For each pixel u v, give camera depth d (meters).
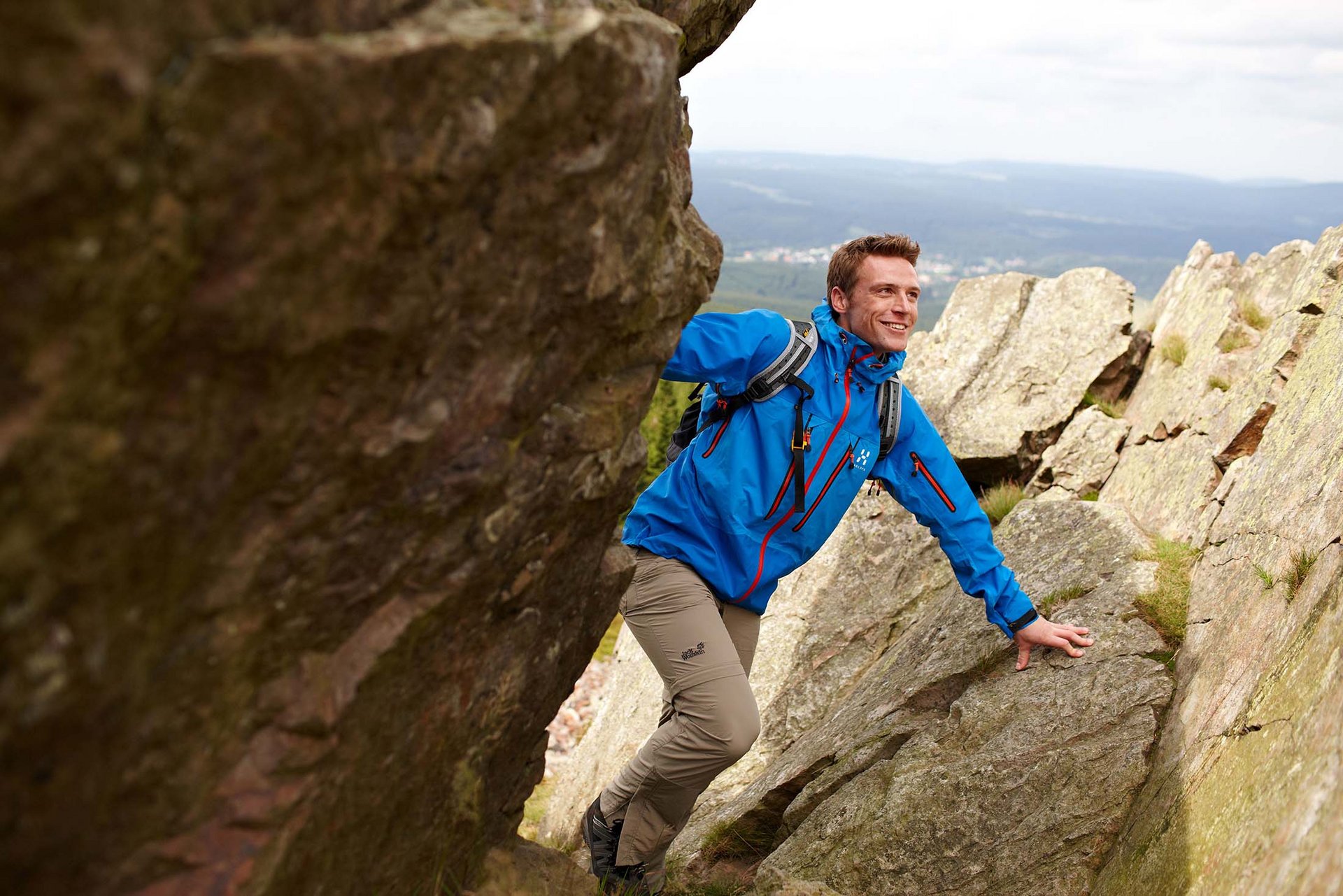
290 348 1.54
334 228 1.50
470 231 1.81
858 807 4.37
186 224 1.31
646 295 2.51
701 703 3.62
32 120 1.08
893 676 5.54
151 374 1.37
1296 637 3.11
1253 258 7.66
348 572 1.98
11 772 1.35
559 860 3.41
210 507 1.56
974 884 3.81
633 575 3.32
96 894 1.67
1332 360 4.45
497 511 2.31
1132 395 7.85
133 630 1.48
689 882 5.10
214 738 1.82
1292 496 3.95
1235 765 3.01
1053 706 4.20
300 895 2.12
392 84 1.50
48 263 1.15
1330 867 2.02
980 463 7.64
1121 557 4.93
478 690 2.67
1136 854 3.34
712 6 3.54
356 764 2.20
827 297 3.86
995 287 8.80
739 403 3.67
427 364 1.89
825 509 3.76
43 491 1.23
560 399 2.44
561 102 1.87
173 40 1.22
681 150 2.85
